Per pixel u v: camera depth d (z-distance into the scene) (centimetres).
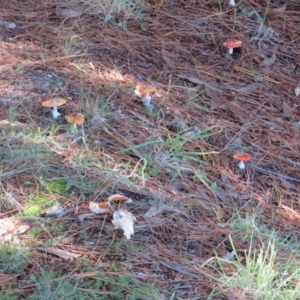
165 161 475
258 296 376
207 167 486
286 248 420
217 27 651
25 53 566
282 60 630
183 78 575
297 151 523
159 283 376
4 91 517
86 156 458
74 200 427
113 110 520
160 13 657
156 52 601
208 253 406
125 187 445
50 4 644
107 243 397
